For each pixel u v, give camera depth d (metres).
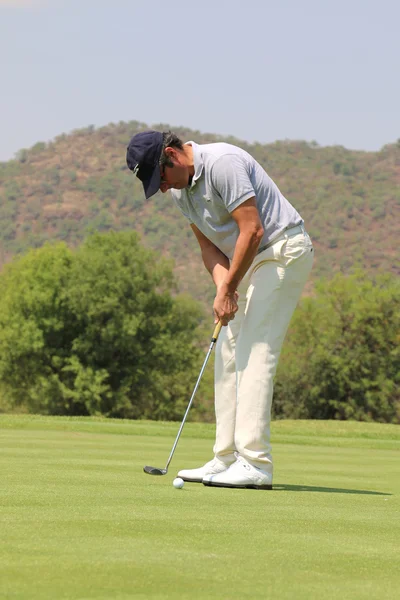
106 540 8.36
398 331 135.75
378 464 21.14
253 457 14.36
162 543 8.34
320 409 138.25
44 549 7.81
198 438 31.12
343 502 12.49
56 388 137.50
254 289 14.67
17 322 136.12
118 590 6.50
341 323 137.88
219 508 11.05
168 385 146.12
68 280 136.62
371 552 8.39
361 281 138.62
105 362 138.75
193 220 15.23
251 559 7.77
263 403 14.50
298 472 18.14
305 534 9.27
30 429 31.05
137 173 14.50
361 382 136.50
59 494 11.68
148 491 12.59
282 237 14.59
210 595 6.46
